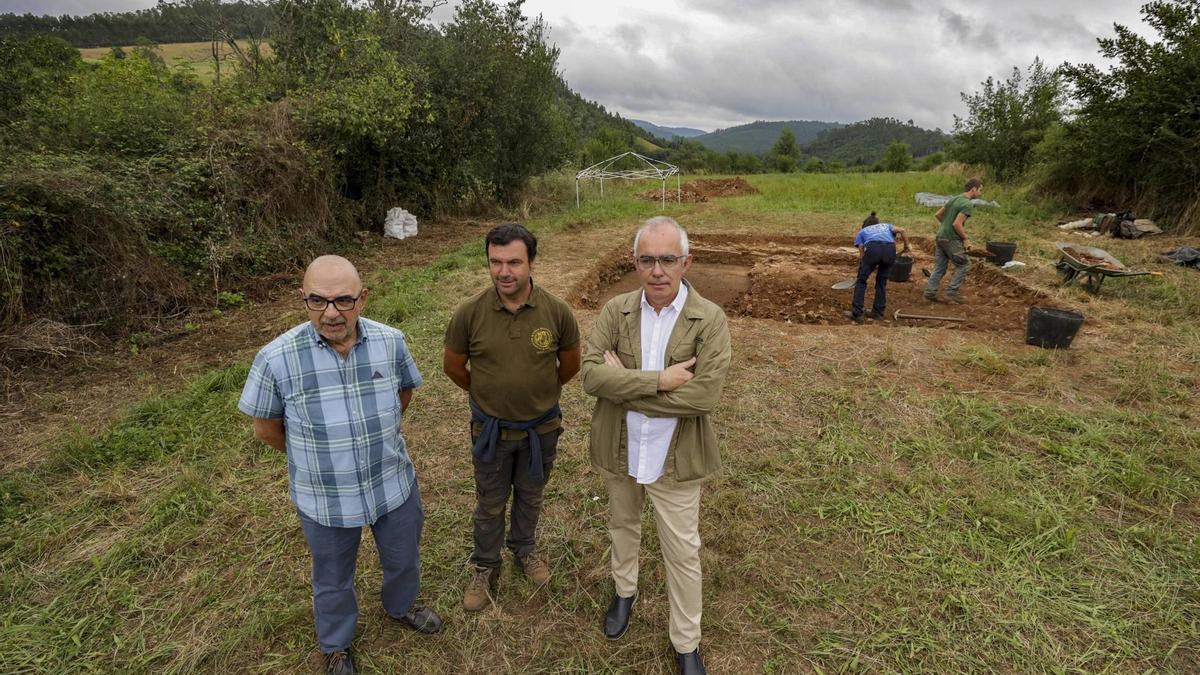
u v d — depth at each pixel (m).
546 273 9.05
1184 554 2.97
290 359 1.90
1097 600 2.72
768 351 5.69
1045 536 3.10
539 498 2.67
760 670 2.43
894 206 16.16
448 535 3.22
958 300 7.84
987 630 2.58
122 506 3.47
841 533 3.20
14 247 5.79
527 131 16.55
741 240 12.59
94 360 5.70
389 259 10.38
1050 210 14.45
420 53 14.07
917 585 2.84
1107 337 6.04
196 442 4.09
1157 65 11.91
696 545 2.24
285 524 3.29
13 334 5.59
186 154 8.77
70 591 2.84
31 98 9.08
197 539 3.19
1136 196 13.04
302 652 2.52
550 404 2.42
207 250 8.00
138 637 2.59
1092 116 13.32
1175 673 2.37
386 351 2.05
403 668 2.44
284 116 10.35
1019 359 5.42
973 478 3.64
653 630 2.62
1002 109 18.80
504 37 15.28
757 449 4.00
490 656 2.51
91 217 6.41
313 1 13.29
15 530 3.24
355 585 2.83
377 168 12.70
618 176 19.06
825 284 8.76
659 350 2.16
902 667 2.43
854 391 4.81
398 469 2.20
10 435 4.32
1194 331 6.12
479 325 2.28
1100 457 3.81
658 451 2.16
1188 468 3.71
